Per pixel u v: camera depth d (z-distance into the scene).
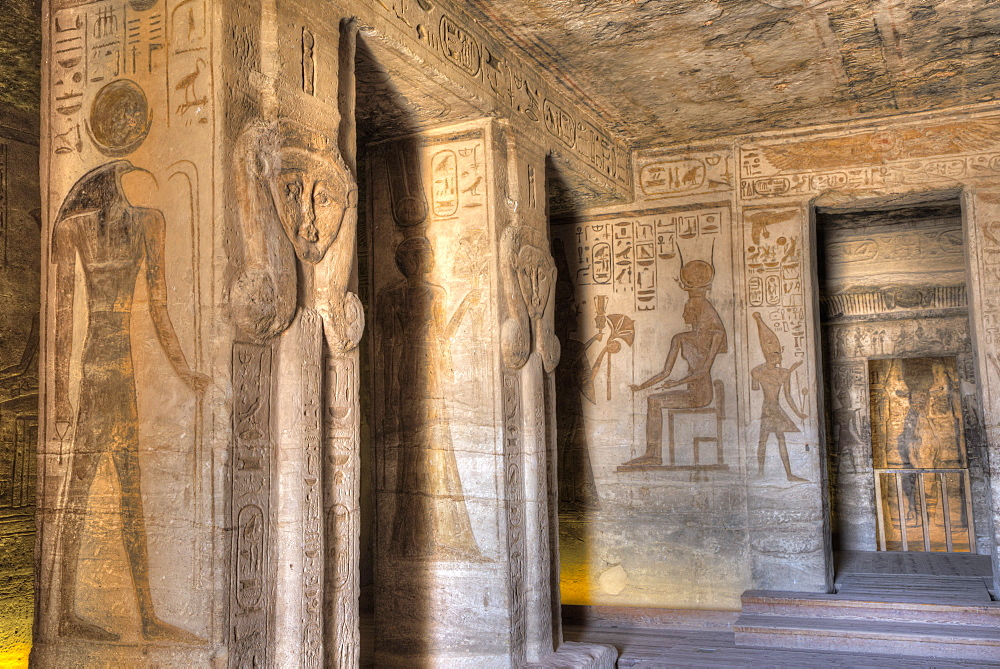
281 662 3.64
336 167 4.11
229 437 3.43
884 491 11.58
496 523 5.54
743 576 7.73
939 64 6.43
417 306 5.86
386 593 5.74
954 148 7.40
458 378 5.71
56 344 3.77
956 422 11.35
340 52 4.37
